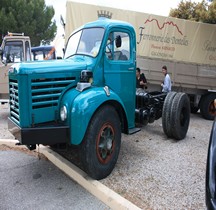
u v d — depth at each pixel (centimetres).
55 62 420
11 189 400
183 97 607
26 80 375
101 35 462
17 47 941
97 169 407
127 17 864
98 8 825
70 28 805
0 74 868
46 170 466
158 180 413
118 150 447
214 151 230
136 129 520
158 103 652
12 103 413
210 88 984
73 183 420
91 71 436
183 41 959
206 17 1499
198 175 430
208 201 219
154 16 900
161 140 623
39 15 2445
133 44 512
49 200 371
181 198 362
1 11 2239
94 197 379
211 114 983
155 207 341
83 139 398
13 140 588
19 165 486
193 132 722
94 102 398
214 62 1016
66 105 395
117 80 482
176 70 916
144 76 821
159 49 925
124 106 475
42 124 392
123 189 386
